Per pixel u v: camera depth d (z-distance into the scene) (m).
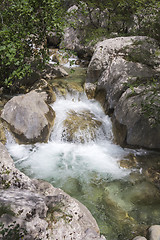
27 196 2.75
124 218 3.28
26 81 6.76
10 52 5.06
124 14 8.25
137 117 4.66
